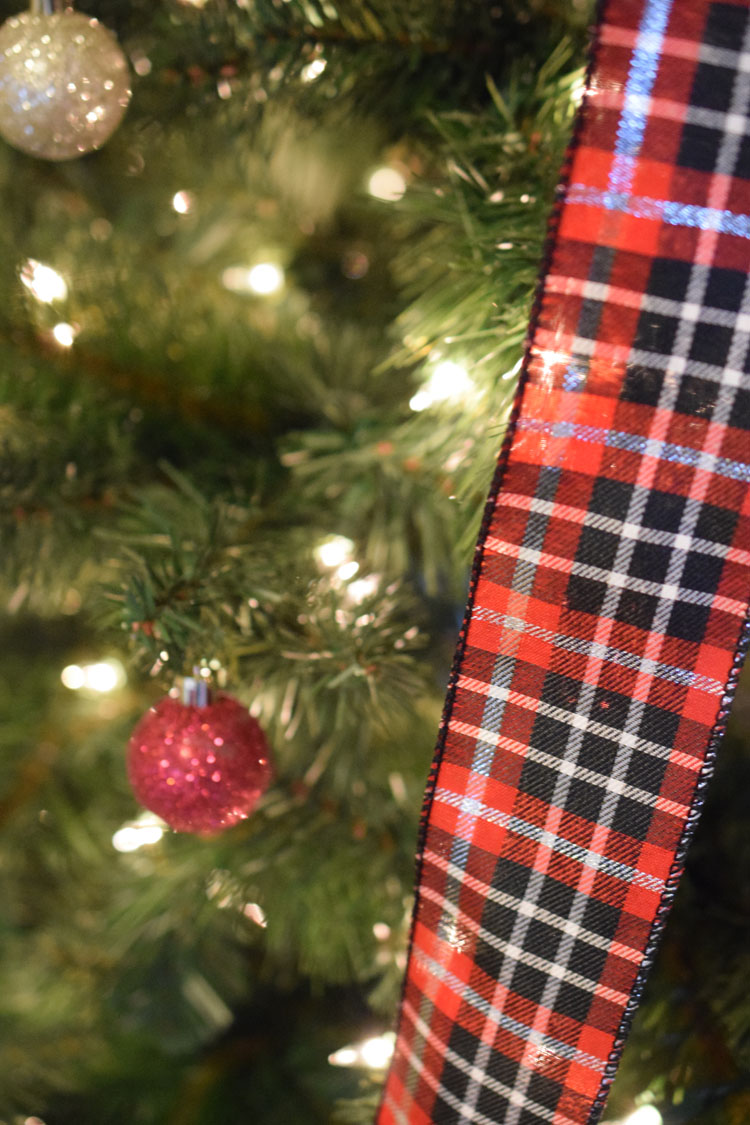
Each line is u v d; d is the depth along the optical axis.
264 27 0.41
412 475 0.46
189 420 0.50
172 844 0.49
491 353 0.38
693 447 0.33
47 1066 0.55
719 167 0.32
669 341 0.32
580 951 0.35
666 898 0.34
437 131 0.43
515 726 0.34
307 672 0.41
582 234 0.33
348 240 0.57
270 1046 0.57
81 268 0.48
